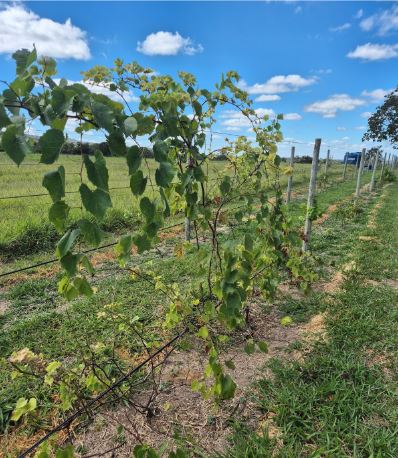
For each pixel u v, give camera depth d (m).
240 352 3.29
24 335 3.50
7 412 2.51
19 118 0.93
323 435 2.31
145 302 4.10
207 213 1.99
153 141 1.46
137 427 2.43
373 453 2.14
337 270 5.38
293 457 2.12
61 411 2.51
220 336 2.69
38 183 13.11
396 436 2.31
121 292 4.39
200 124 2.25
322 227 8.58
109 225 7.82
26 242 6.24
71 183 12.28
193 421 2.49
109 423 2.45
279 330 3.70
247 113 2.50
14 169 17.39
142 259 5.94
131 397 2.52
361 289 4.54
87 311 3.93
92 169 1.06
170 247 6.71
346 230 8.23
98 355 2.99
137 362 3.07
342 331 3.54
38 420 2.38
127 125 1.14
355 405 2.56
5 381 2.78
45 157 0.93
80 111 1.04
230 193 2.52
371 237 7.34
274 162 2.76
